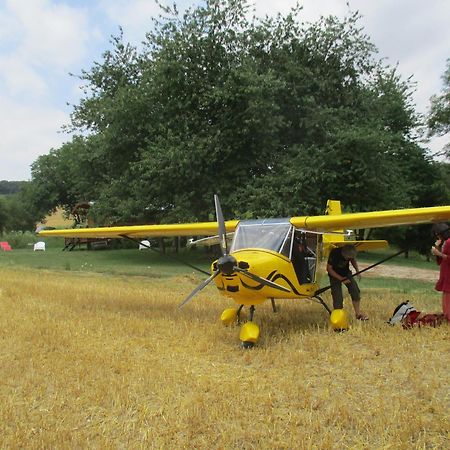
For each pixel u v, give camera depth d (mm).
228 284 6895
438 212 7293
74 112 26297
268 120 20359
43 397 5090
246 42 22797
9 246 32719
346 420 4297
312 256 8305
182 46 21422
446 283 7438
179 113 21750
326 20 23609
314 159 20938
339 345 6570
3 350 6664
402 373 5461
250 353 6496
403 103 27812
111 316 8914
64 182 53219
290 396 4895
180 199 21203
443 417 4270
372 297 11148
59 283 13695
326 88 23031
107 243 33969
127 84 24484
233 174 21500
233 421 4418
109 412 4684
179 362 6133
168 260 23750
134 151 23359
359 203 23922
